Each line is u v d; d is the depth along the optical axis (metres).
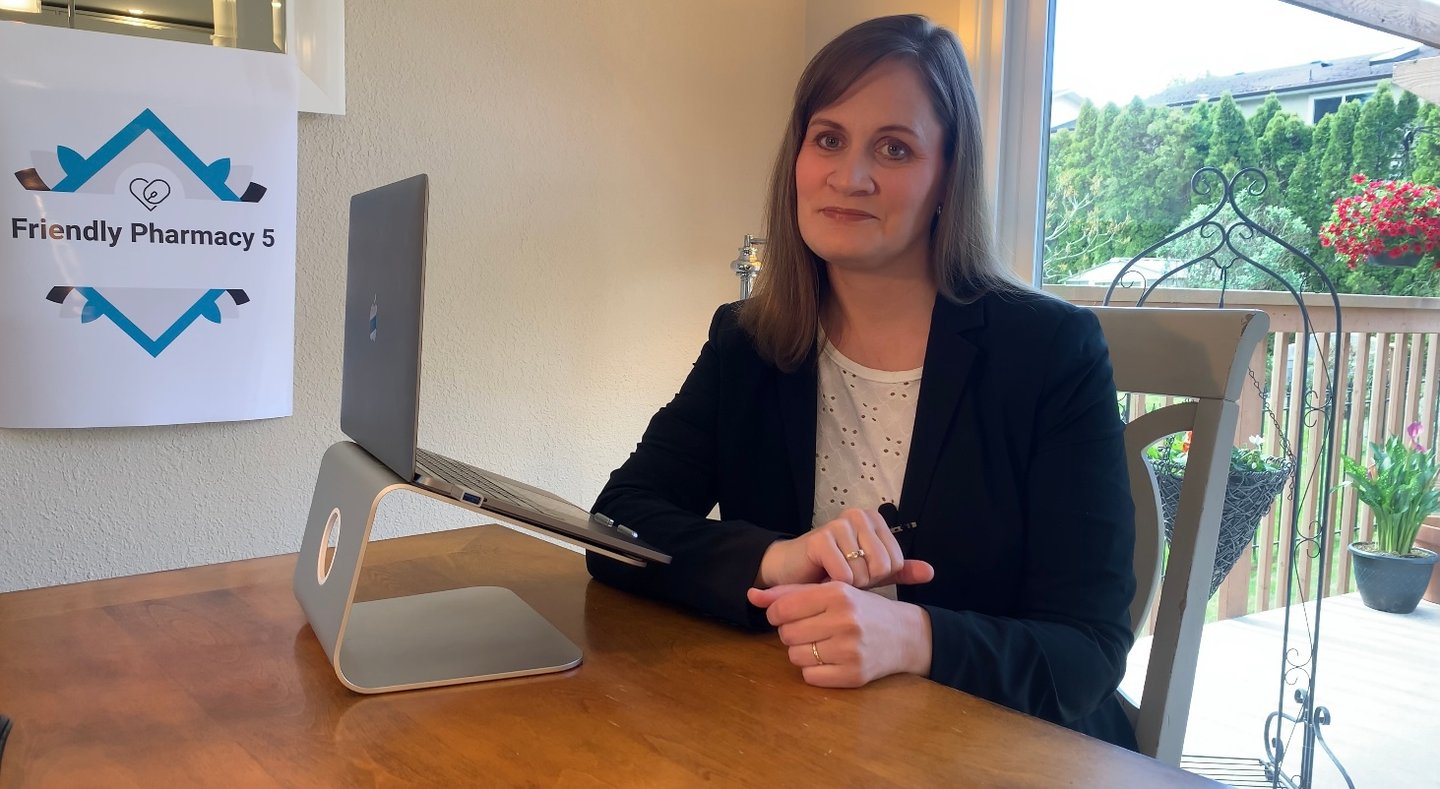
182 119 1.60
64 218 1.53
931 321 1.09
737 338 1.19
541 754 0.59
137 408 1.60
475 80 1.90
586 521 0.87
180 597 0.89
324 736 0.61
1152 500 1.14
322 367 1.79
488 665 0.72
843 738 0.61
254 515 1.74
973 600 1.02
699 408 1.20
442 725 0.63
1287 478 1.42
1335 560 1.48
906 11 2.06
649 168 2.14
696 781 0.55
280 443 1.76
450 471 0.81
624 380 2.16
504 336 1.97
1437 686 1.36
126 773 0.56
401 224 0.71
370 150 1.79
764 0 2.29
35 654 0.75
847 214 1.04
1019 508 1.02
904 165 1.04
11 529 1.54
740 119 2.28
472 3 1.88
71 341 1.55
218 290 1.66
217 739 0.60
